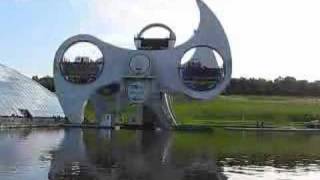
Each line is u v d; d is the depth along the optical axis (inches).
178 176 1102.4
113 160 1358.3
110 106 3555.6
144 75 3459.6
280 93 6919.3
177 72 3479.3
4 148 1566.2
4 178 991.6
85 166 1213.1
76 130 2903.5
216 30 3449.8
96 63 3518.7
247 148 1852.9
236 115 4756.4
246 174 1157.7
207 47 3457.2
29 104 3341.5
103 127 3275.1
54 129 2901.1
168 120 3469.5
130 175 1095.0
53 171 1106.7
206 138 2421.3
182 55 3472.0
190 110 4977.9
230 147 1878.7
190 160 1409.9
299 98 6397.6
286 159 1491.1
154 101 3469.5
